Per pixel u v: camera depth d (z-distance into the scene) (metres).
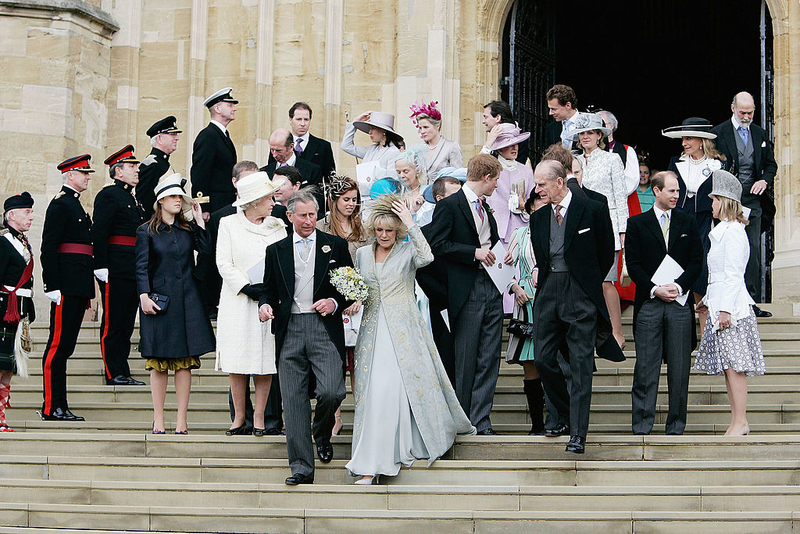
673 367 11.00
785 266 15.19
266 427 11.30
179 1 18.48
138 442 10.98
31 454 11.15
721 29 25.73
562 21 26.72
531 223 10.75
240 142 18.11
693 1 25.92
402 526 9.55
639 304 11.14
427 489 9.87
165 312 11.37
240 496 10.08
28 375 13.00
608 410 11.80
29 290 12.53
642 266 11.14
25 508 10.07
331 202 11.62
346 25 17.78
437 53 17.05
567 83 26.73
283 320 10.22
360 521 9.60
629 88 26.53
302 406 10.18
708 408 11.73
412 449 10.22
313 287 10.23
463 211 11.02
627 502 9.73
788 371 12.45
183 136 18.25
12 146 17.52
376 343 10.29
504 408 11.98
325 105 17.61
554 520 9.45
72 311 12.77
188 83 18.28
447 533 9.51
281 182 11.28
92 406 12.76
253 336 10.91
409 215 10.40
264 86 17.88
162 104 18.41
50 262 12.68
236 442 10.82
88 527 9.96
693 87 26.11
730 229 11.05
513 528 9.47
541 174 10.59
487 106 13.23
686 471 10.01
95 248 13.20
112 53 18.50
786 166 15.48
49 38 17.72
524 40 18.03
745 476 9.98
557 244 10.56
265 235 11.16
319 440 10.45
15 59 17.66
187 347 11.37
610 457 10.41
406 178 12.15
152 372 11.43
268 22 17.97
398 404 10.17
